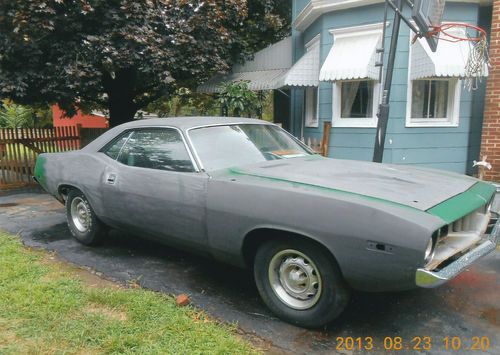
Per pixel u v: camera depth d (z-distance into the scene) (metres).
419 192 2.99
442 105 8.65
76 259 4.46
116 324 3.02
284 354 2.73
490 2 8.21
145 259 4.47
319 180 3.18
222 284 3.83
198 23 9.52
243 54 11.78
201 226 3.50
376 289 2.73
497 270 4.18
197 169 3.61
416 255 2.50
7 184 9.16
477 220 3.33
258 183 3.20
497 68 7.07
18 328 2.99
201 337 2.86
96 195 4.46
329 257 2.87
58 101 9.72
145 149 4.14
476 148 8.91
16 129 9.52
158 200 3.79
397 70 8.16
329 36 9.06
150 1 8.79
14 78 8.16
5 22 7.81
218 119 4.32
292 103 11.15
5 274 3.88
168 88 11.49
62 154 5.09
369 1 8.25
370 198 2.79
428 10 5.20
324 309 2.92
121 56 8.48
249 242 3.30
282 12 14.18
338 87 9.04
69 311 3.23
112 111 11.69
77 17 8.33
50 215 6.52
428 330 3.05
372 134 8.57
